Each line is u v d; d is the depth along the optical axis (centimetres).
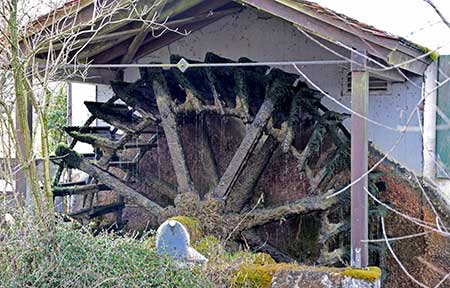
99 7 534
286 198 688
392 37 442
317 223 655
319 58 691
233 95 682
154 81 672
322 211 586
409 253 638
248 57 734
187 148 739
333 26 465
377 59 485
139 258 437
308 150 600
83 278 396
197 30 763
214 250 519
